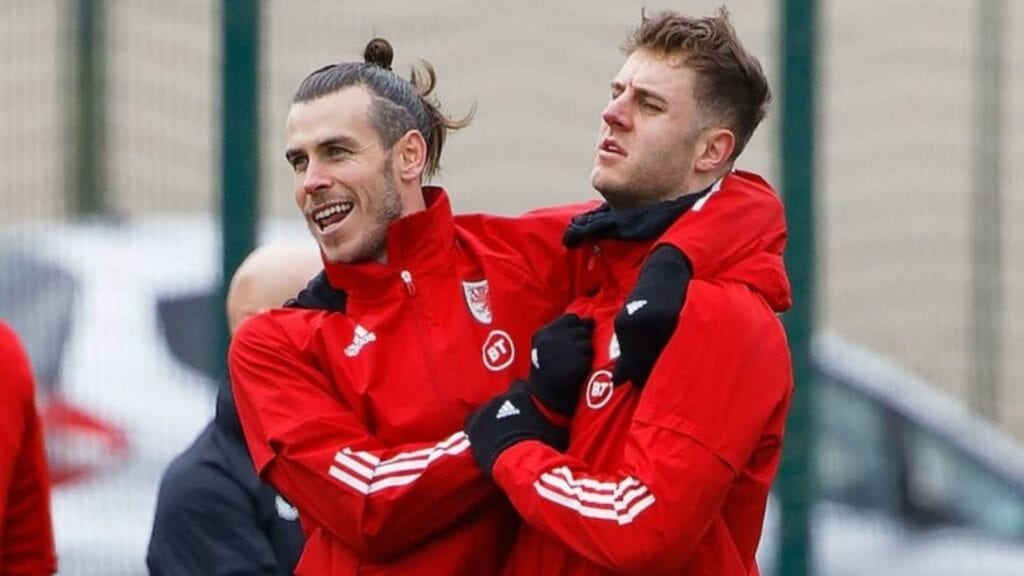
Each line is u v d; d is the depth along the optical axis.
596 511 12.34
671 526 12.27
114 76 26.12
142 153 26.38
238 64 22.05
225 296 21.98
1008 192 28.58
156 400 26.00
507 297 13.70
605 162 13.23
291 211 27.53
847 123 28.33
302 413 13.30
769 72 26.28
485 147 27.14
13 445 16.80
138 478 25.44
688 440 12.38
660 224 13.03
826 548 26.06
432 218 13.59
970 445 27.48
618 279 13.24
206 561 15.99
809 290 22.83
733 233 13.00
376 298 13.55
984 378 27.94
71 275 26.59
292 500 13.43
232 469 16.19
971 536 26.86
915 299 27.80
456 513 12.98
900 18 28.67
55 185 26.50
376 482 12.93
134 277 26.69
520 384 13.03
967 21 28.53
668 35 13.20
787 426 22.83
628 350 12.67
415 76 14.27
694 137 13.15
